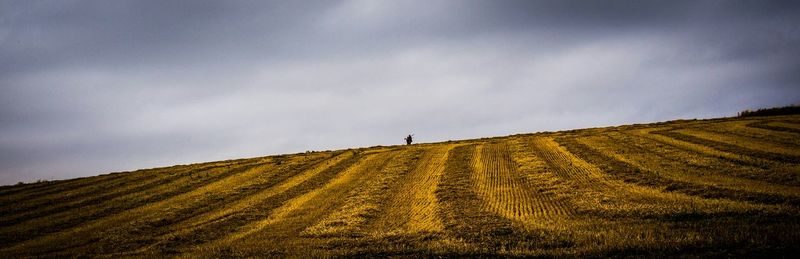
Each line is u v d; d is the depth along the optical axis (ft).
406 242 58.23
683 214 62.13
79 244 70.74
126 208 100.32
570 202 79.05
